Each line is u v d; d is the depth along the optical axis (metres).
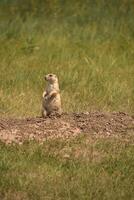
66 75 31.91
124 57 35.34
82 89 30.48
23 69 32.72
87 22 41.34
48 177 20.53
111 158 21.80
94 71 32.53
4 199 19.41
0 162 21.08
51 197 19.48
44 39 37.31
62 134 23.39
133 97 30.11
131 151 22.38
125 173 20.94
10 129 23.58
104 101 29.58
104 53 35.62
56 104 24.91
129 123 24.59
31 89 30.45
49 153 22.02
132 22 41.16
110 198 19.52
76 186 20.09
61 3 45.16
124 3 44.69
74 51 35.66
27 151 22.03
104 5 44.53
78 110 28.55
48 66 33.19
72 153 22.16
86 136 23.33
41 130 23.59
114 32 39.38
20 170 20.84
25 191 19.75
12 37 37.88
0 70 32.41
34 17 42.88
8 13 44.59
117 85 31.17
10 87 30.41
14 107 27.95
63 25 40.31
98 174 20.81
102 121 24.59
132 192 19.88
